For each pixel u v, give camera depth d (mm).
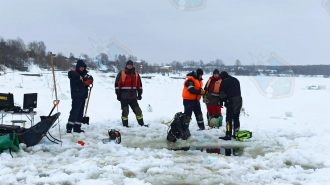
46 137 7035
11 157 5660
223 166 5426
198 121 8422
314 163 5684
